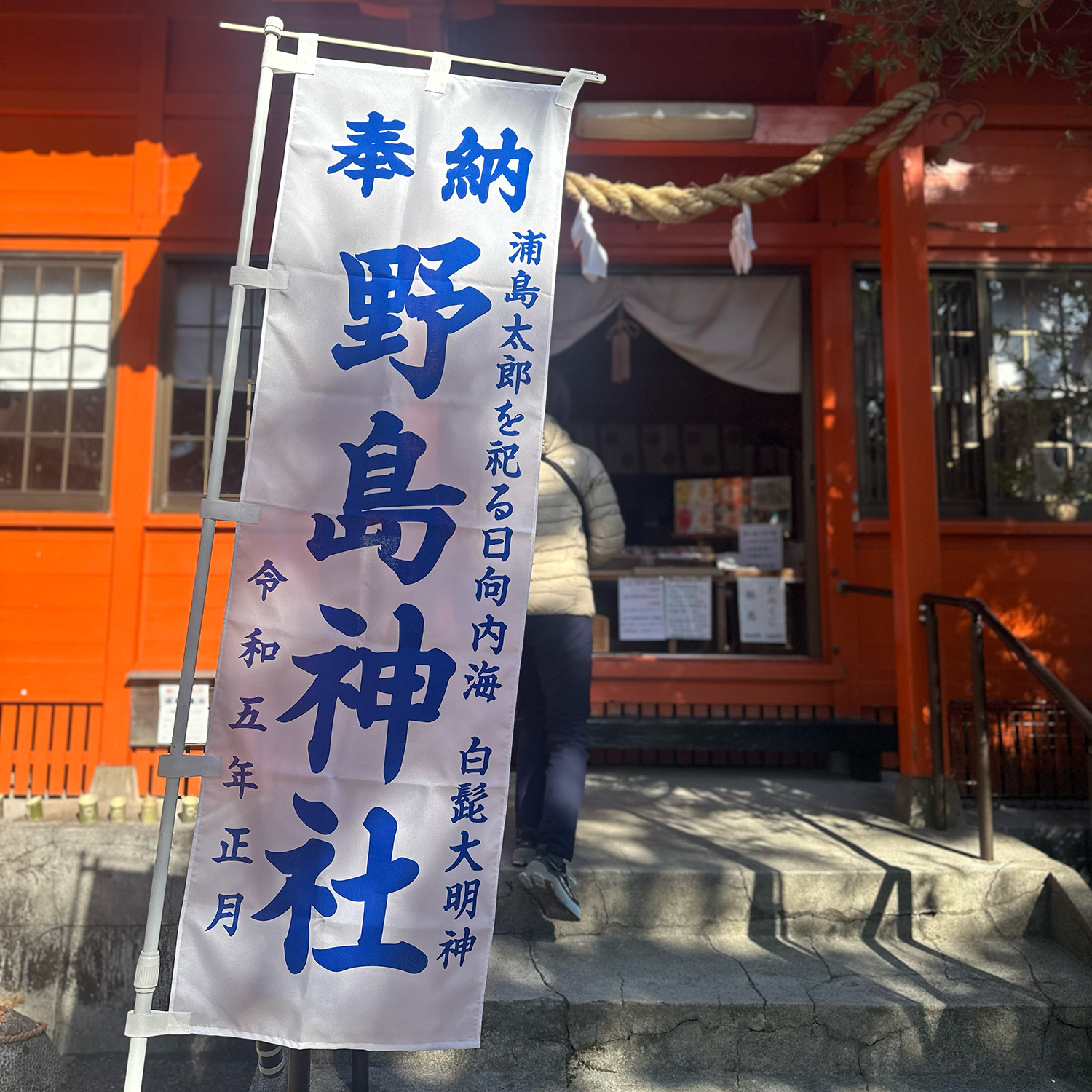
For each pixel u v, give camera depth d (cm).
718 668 481
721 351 514
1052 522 480
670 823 384
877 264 499
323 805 218
